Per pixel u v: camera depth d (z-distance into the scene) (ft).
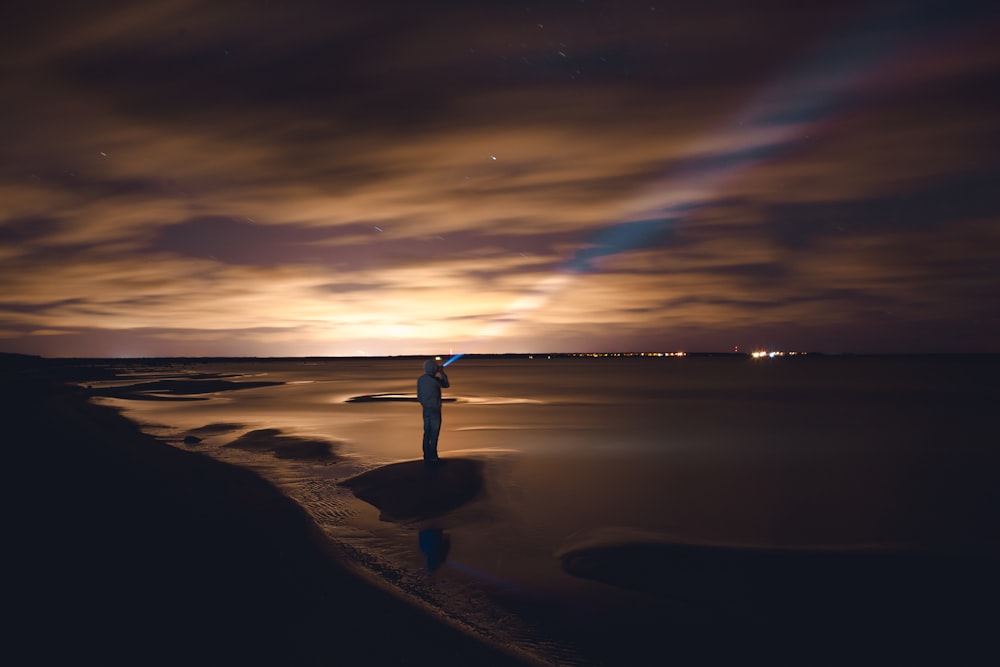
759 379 288.71
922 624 23.30
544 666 19.06
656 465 57.88
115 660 17.79
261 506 38.09
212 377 338.75
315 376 370.94
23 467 49.93
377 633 20.44
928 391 187.62
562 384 246.27
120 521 33.65
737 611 24.16
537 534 34.37
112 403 137.59
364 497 41.75
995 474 55.01
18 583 24.14
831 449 69.00
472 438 77.05
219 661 17.89
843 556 31.19
